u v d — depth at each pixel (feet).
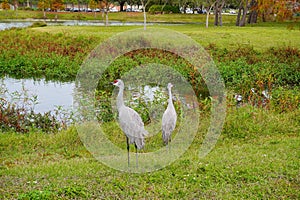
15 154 29.50
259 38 91.71
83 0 240.32
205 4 137.80
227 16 206.59
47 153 29.96
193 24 163.32
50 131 36.27
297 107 41.81
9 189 21.40
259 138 33.06
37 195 20.10
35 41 85.97
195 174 23.73
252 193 21.35
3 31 97.81
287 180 22.90
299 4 59.98
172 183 22.63
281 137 33.14
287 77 59.26
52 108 47.01
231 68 61.00
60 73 66.64
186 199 20.70
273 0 65.57
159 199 20.65
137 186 22.21
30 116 38.17
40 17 205.98
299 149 28.96
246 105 40.52
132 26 135.95
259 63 65.26
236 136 33.58
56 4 198.18
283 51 73.15
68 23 165.89
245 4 145.59
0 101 43.45
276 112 39.91
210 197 20.92
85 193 21.03
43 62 70.33
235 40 87.51
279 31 109.40
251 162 25.89
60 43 84.48
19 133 34.94
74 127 33.58
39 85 60.95
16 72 69.15
